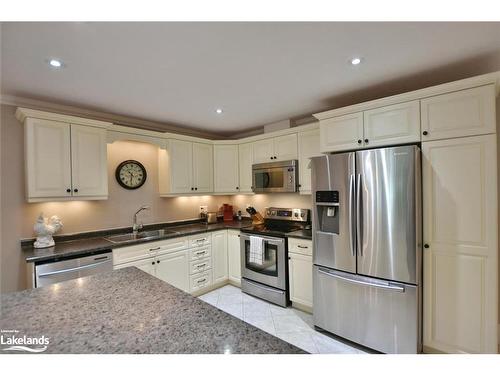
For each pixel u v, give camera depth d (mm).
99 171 2672
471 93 1767
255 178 3592
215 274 3449
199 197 4051
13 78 1968
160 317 975
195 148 3656
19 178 2381
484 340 1743
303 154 3080
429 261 1935
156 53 1658
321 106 2820
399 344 1935
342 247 2207
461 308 1821
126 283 1315
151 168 3471
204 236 3344
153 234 3176
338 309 2242
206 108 2842
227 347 797
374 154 2021
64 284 1302
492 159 1710
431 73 2023
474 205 1771
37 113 2279
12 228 2338
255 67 1891
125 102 2584
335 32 1475
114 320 954
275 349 790
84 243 2588
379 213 2004
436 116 1899
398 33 1492
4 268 2289
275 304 2947
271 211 3738
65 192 2434
